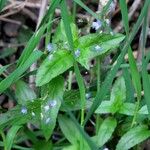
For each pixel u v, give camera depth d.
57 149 0.29
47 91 0.28
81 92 0.26
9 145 0.27
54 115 0.27
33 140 0.29
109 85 0.26
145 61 0.26
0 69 0.28
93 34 0.28
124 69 0.28
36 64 0.33
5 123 0.27
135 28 0.26
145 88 0.26
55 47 0.28
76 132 0.27
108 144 0.30
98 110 0.27
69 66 0.27
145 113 0.27
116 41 0.27
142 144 0.30
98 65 0.29
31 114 0.28
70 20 0.29
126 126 0.29
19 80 0.29
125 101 0.29
